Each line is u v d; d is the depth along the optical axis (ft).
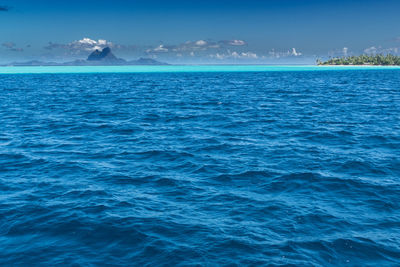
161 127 67.62
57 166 41.09
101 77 310.65
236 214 26.99
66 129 65.98
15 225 25.16
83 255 21.12
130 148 50.21
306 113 86.07
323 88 172.96
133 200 30.12
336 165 40.55
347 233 23.84
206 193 31.86
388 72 419.95
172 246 21.98
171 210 27.86
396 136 56.85
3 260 20.61
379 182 34.53
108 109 95.09
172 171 38.88
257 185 33.96
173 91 158.10
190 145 51.78
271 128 65.67
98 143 53.83
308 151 47.60
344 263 20.38
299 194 31.48
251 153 46.75
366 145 51.01
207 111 90.22
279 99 120.98
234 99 121.39
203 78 287.69
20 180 35.88
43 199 30.37
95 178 36.50
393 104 102.94
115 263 20.20
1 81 245.65
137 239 22.97
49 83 223.10
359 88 171.32
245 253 21.11
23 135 60.29
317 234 23.68
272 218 26.25
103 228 24.57
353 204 29.07
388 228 24.70
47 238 23.25
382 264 20.34
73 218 26.21
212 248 21.70
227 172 38.24
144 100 118.83
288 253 21.16
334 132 60.90
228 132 62.03
